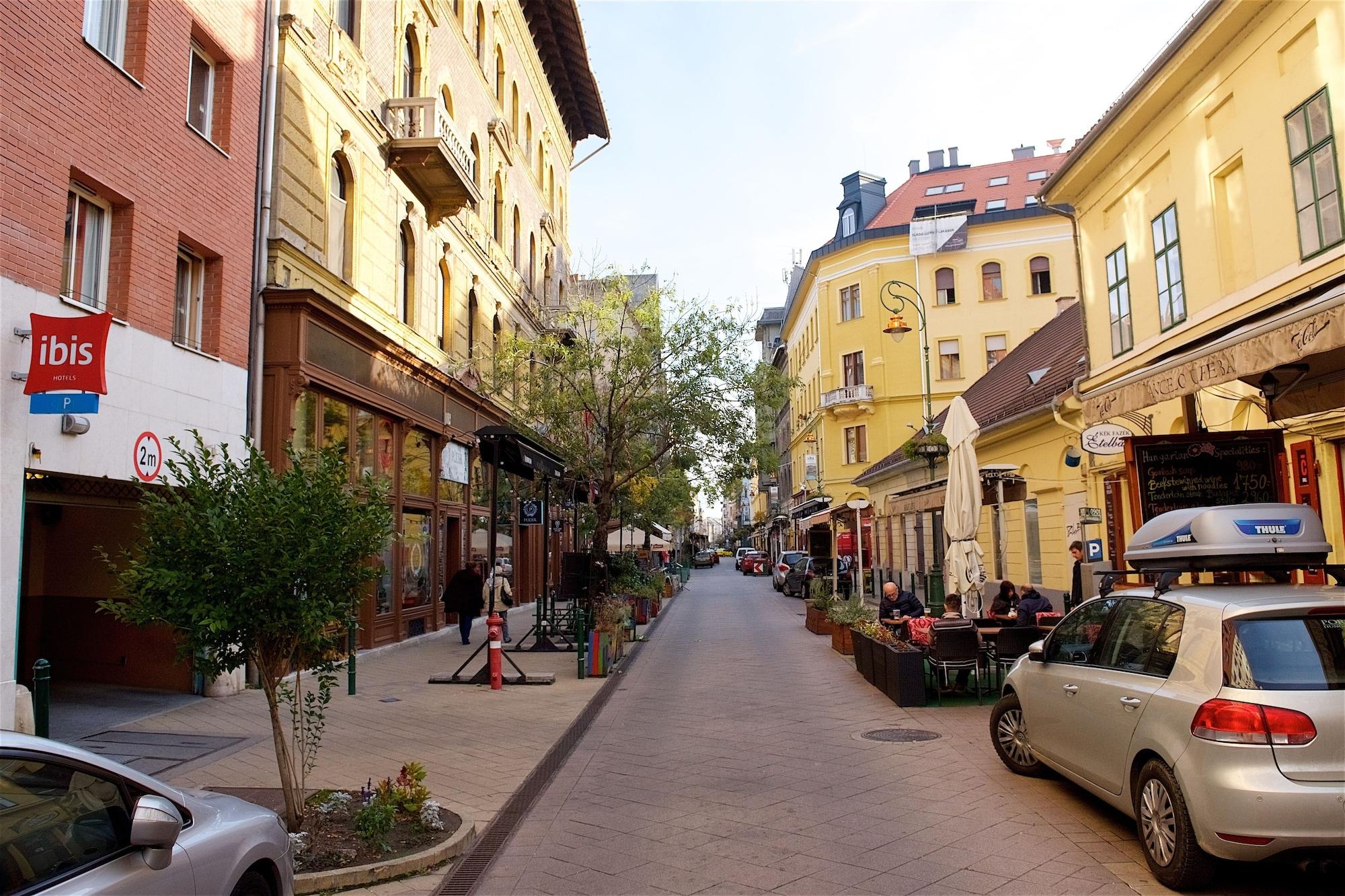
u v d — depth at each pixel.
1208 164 12.73
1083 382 16.45
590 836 6.29
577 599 18.70
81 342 8.34
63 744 3.34
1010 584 14.37
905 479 32.06
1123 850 5.75
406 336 18.81
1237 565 6.14
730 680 13.76
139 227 10.38
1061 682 6.60
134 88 10.34
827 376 48.78
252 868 3.99
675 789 7.49
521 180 29.66
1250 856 4.62
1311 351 6.20
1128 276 15.36
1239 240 12.16
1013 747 7.72
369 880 5.39
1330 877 5.20
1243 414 12.27
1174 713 5.10
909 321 45.72
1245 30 11.71
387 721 10.57
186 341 11.66
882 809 6.75
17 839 2.94
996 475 16.28
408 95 19.80
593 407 19.45
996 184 49.47
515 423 20.95
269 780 7.74
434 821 6.19
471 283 23.72
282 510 5.77
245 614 5.70
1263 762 4.62
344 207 16.47
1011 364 29.31
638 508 30.70
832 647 17.69
